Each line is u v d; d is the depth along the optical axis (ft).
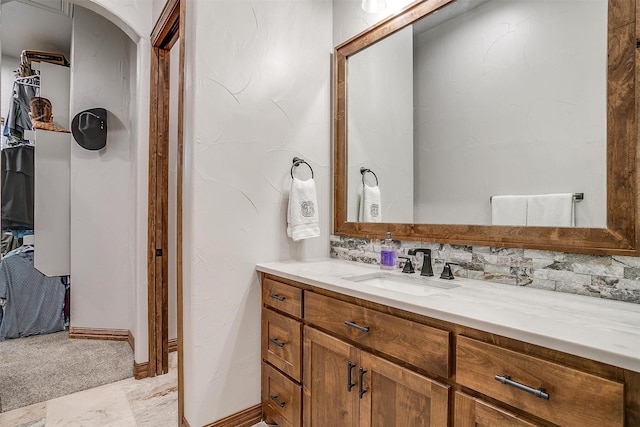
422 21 5.52
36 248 9.84
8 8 9.75
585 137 3.84
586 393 2.36
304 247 6.65
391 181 5.97
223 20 5.54
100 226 9.75
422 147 5.52
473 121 4.89
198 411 5.31
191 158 5.30
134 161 8.58
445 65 5.22
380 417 3.84
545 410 2.56
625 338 2.44
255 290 5.95
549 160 4.12
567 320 2.88
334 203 6.95
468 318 3.00
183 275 5.55
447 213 5.17
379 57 6.18
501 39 4.58
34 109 10.03
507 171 4.52
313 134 6.77
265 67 6.06
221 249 5.55
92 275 9.72
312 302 4.80
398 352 3.64
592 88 3.78
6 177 10.34
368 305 4.01
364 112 6.46
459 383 3.12
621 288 3.55
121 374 7.61
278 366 5.49
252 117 5.89
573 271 3.91
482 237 4.70
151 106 7.60
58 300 10.24
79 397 6.64
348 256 6.65
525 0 4.34
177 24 6.67
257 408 5.94
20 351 8.78
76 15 9.49
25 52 10.64
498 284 4.49
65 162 10.23
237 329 5.72
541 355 2.61
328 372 4.52
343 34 6.86
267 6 6.09
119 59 9.89
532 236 4.21
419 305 3.40
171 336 8.99
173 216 9.00
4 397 6.60
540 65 4.21
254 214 5.93
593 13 3.78
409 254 5.38
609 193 3.64
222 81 5.53
